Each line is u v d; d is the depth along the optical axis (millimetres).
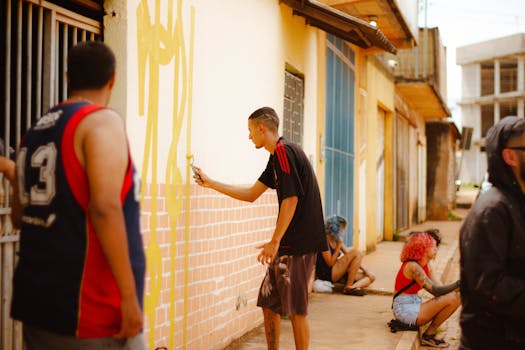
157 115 4070
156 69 4055
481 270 2354
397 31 10234
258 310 5930
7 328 3184
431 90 15531
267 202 6168
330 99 8898
